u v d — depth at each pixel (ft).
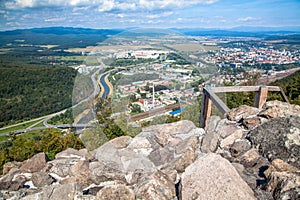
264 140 8.82
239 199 5.71
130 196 6.79
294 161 7.79
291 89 24.97
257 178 7.46
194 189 6.12
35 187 9.03
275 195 6.18
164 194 6.91
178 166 7.88
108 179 8.05
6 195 7.99
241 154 8.75
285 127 8.69
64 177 9.40
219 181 6.02
